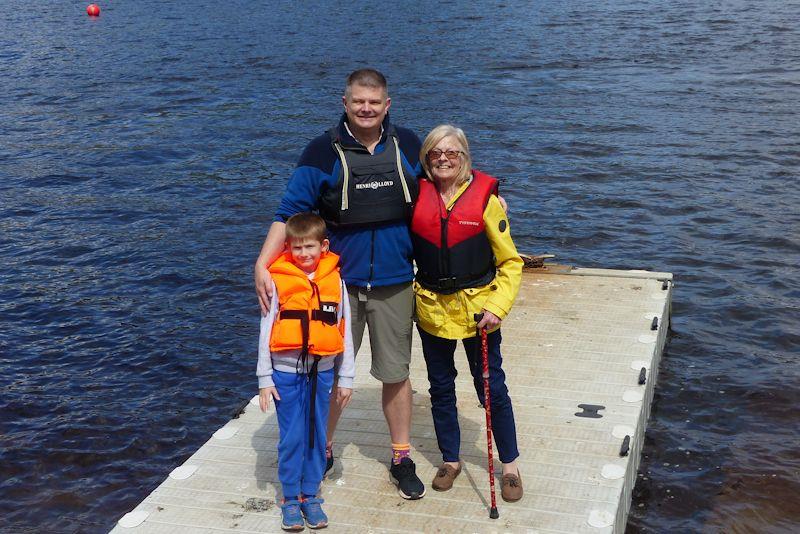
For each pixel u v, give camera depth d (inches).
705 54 1032.8
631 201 515.2
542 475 202.1
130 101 851.4
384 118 180.1
